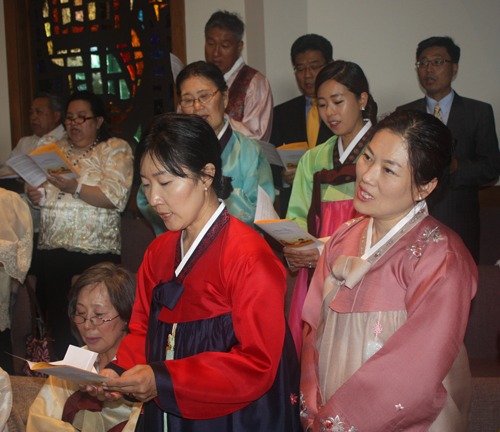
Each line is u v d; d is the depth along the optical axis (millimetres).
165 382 1147
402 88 4566
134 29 4938
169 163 1196
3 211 2545
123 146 3059
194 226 1360
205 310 1304
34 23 5113
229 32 3766
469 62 4453
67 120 3035
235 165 2541
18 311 2971
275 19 4629
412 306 1209
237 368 1186
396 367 1162
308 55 3809
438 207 3215
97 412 1708
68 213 2900
